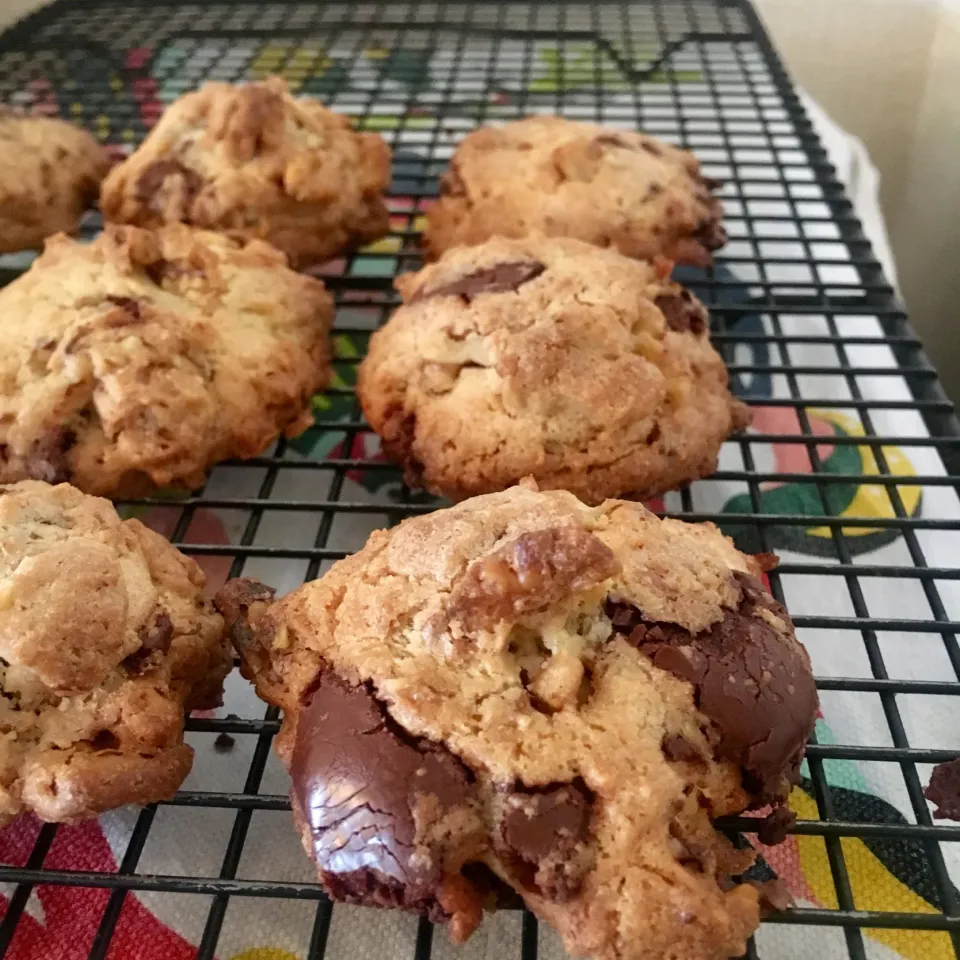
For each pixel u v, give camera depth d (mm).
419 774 118
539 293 186
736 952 116
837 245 259
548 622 130
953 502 195
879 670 155
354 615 136
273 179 228
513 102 329
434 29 360
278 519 199
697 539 150
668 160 246
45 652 129
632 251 228
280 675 139
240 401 189
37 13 360
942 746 158
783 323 239
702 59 344
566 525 133
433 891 115
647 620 132
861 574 166
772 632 135
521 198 232
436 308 191
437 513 146
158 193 232
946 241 312
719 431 184
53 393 178
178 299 199
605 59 352
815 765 144
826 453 209
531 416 175
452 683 125
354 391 209
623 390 174
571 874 115
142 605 142
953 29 331
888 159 358
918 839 132
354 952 137
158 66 343
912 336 220
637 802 118
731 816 134
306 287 214
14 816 132
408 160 299
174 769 134
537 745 121
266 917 140
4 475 177
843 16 347
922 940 138
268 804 138
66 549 139
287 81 339
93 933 139
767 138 298
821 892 142
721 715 126
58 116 311
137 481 186
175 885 128
